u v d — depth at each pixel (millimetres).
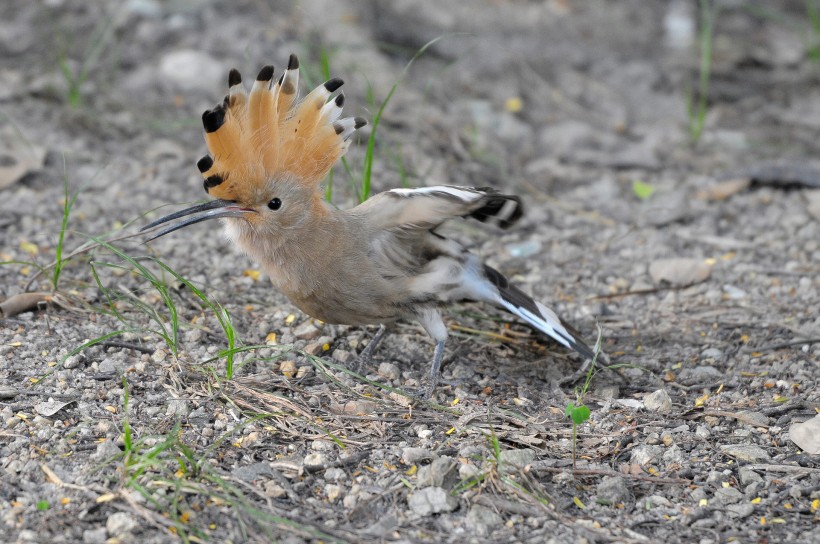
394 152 14445
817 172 14359
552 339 11008
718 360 10555
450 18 18500
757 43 18562
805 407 9570
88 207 12734
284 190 9266
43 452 8367
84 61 16078
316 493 8164
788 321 11195
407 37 17594
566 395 9930
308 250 9461
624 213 13859
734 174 14609
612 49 18094
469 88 16578
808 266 12438
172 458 8312
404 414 9328
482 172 14516
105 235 11016
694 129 15789
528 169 14852
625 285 12133
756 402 9734
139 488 7742
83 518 7641
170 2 17578
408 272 9766
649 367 10453
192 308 10883
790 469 8648
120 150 14180
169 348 10000
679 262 12352
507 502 8125
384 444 8836
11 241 11875
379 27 17781
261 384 9562
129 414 8930
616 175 14812
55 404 8961
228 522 7707
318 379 9828
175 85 15766
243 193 9180
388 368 10055
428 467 8273
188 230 12570
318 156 9398
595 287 12109
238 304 11086
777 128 16125
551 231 13398
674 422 9406
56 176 13375
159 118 14961
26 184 13164
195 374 9602
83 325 10320
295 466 8391
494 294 10070
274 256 9555
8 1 17266
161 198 13125
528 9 19203
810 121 16297
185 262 11836
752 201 14109
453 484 8305
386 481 8281
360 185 13328
